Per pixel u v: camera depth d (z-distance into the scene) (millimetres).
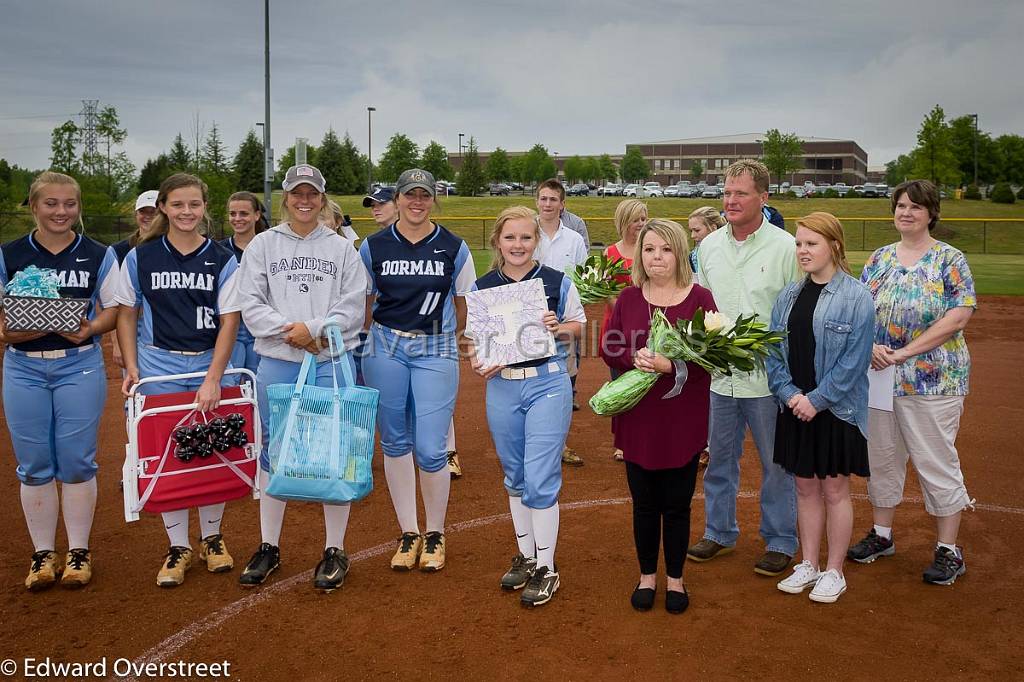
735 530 5211
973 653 3938
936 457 4730
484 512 6051
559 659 3930
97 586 4840
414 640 4137
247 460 4918
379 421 4984
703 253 5293
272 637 4191
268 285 4730
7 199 31891
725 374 4199
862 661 3875
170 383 4879
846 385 4297
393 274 4840
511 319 4488
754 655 3941
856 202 55656
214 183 42531
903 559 5109
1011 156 86750
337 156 73000
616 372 6102
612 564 5082
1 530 5719
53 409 4754
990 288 21359
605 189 81750
